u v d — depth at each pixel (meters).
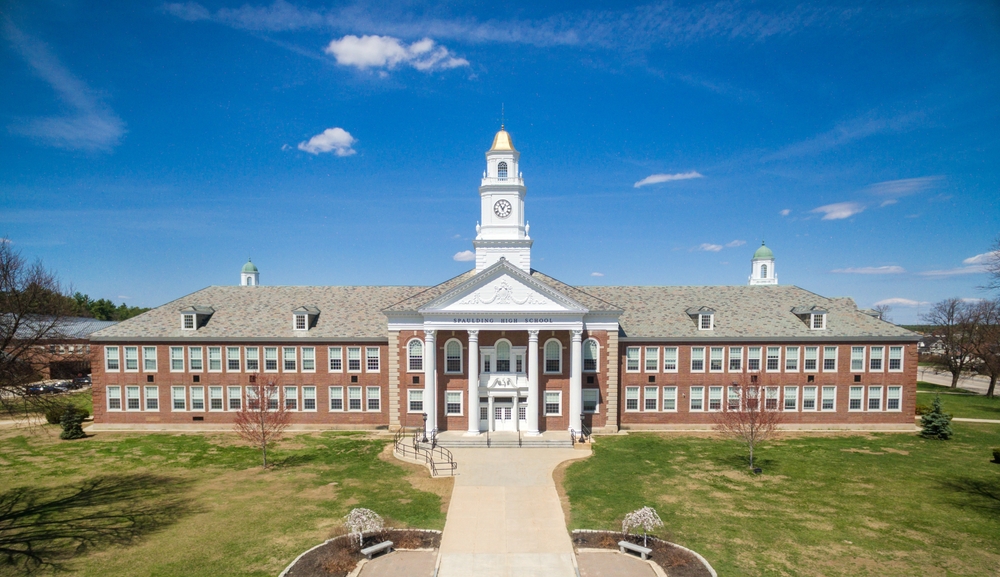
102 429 50.50
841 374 51.50
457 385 48.19
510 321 46.41
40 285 38.22
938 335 94.44
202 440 46.59
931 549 25.48
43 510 30.59
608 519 29.16
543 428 48.06
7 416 55.09
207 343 51.00
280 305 55.78
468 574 23.30
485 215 51.31
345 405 51.25
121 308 140.75
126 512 30.20
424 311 46.34
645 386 51.53
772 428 40.16
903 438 47.50
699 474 37.00
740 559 24.42
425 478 36.34
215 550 25.36
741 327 52.44
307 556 24.53
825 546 25.75
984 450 43.38
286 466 39.12
